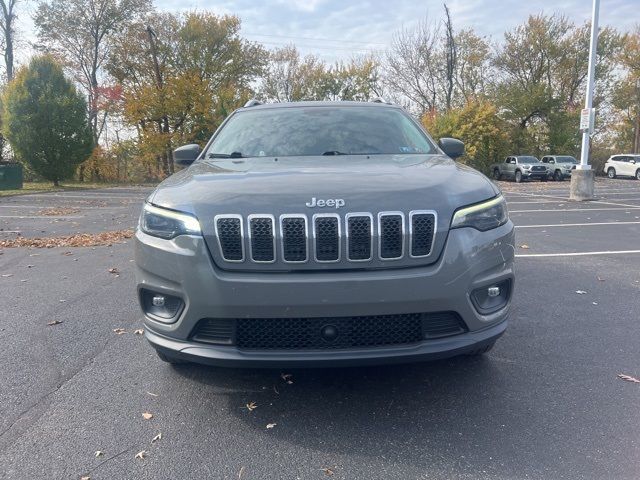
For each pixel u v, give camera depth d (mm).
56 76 25062
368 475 2492
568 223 11188
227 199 2879
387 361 2770
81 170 33281
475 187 3113
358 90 53500
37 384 3494
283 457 2650
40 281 6289
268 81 54469
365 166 3410
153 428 2938
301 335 2799
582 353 3928
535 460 2592
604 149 46281
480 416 3025
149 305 3076
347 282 2693
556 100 44156
